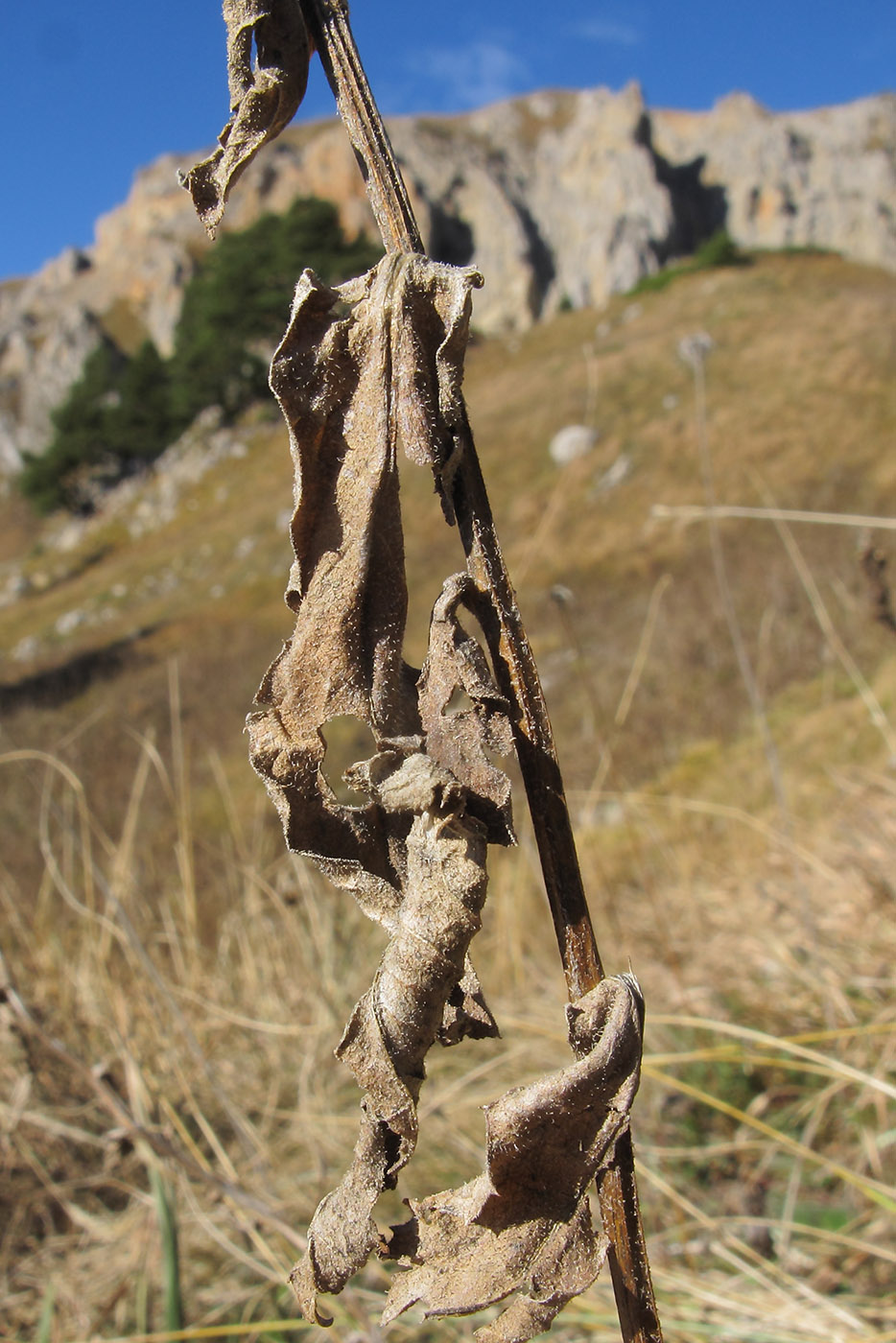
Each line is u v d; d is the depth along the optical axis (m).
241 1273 2.03
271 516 31.47
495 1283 0.51
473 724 0.56
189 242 62.56
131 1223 2.20
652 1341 0.53
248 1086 2.62
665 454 21.72
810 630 8.59
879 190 50.03
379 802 0.54
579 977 0.55
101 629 28.22
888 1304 1.64
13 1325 2.03
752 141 53.16
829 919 2.98
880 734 5.02
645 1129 2.41
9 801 6.45
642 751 7.41
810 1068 1.58
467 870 0.54
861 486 17.20
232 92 0.60
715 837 4.33
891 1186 1.97
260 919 3.13
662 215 49.31
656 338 30.88
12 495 52.25
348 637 0.58
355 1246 0.54
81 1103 2.42
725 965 2.96
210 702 14.41
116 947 2.96
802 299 30.56
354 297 0.58
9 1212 2.28
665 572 16.23
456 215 52.00
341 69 0.59
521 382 33.19
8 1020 1.63
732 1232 1.96
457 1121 2.42
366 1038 0.54
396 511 0.58
